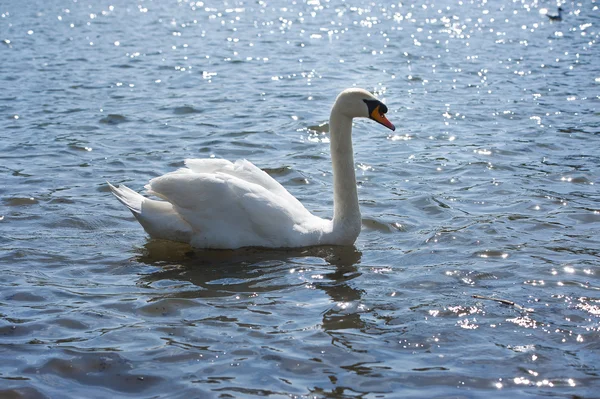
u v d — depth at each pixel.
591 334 7.77
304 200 12.38
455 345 7.61
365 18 39.22
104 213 11.58
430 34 33.16
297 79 22.97
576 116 17.98
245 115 18.30
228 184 10.11
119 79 22.94
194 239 10.20
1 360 7.36
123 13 40.81
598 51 28.06
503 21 37.69
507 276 9.21
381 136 16.48
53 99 19.97
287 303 8.56
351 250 10.18
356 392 6.80
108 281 9.21
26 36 31.77
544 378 7.00
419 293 8.80
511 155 14.77
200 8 43.81
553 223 11.00
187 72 24.19
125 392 6.88
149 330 7.93
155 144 15.72
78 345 7.63
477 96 20.44
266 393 6.78
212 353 7.46
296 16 40.19
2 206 11.77
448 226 10.98
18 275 9.31
